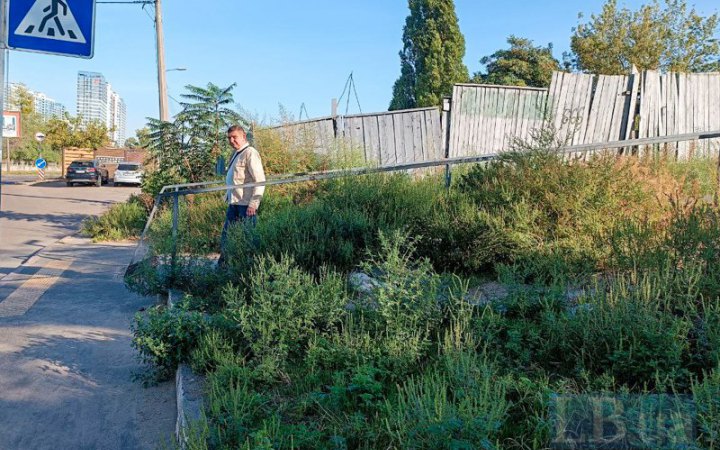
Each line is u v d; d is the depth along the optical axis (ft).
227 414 10.84
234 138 23.15
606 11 81.00
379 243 19.04
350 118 44.57
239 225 20.81
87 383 14.76
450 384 10.38
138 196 54.19
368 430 9.86
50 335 18.40
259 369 12.34
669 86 40.88
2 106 15.62
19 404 13.64
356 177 24.30
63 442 11.98
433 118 44.27
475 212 19.24
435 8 98.17
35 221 54.85
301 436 9.79
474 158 22.79
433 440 8.60
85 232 45.29
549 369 11.27
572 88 42.11
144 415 13.10
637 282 12.66
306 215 20.51
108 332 18.71
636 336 10.50
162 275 20.93
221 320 14.58
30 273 28.19
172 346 14.34
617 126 41.60
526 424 9.49
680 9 79.71
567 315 12.01
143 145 49.24
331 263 18.25
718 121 41.52
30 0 15.90
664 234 15.16
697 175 22.02
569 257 16.01
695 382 9.58
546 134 21.01
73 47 16.47
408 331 12.36
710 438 7.79
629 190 18.21
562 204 17.88
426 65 97.40
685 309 10.98
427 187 23.41
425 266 13.98
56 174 176.86
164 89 61.87
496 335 12.42
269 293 14.16
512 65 101.55
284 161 38.88
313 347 12.62
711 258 12.96
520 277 15.17
